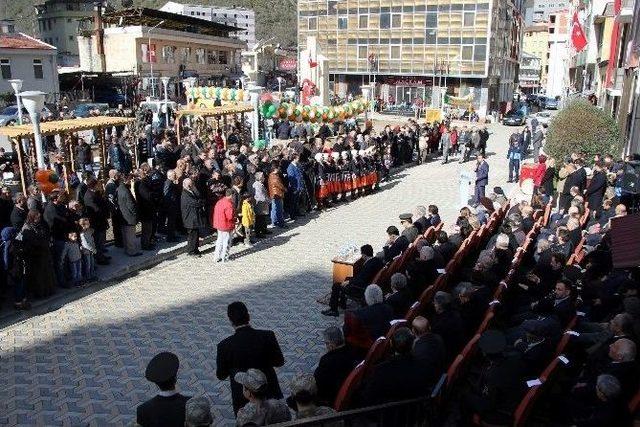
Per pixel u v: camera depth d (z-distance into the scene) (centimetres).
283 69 7662
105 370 749
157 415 406
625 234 676
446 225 1409
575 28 2789
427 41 5078
